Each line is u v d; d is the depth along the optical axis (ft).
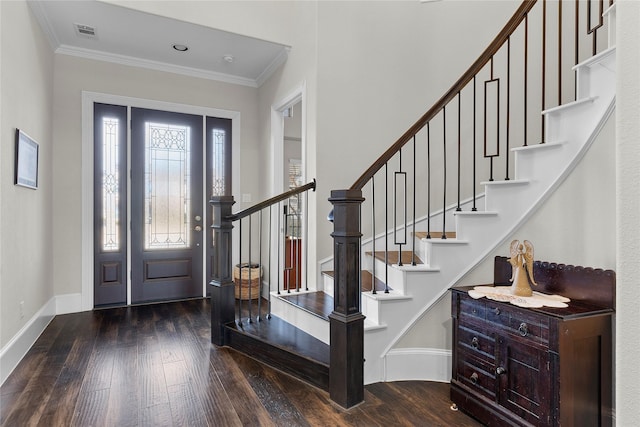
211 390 7.35
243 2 11.82
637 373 1.76
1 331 7.63
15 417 6.34
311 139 10.96
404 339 7.98
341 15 11.00
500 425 5.90
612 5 5.84
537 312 5.38
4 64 7.72
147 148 13.91
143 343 9.80
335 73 10.88
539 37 10.76
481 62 7.54
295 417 6.46
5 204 7.79
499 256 7.31
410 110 11.55
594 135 6.04
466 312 6.66
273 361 8.39
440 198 11.28
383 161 7.63
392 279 8.57
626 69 1.84
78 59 12.71
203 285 14.83
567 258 6.44
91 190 12.90
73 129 12.62
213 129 15.05
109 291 13.34
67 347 9.46
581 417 5.24
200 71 14.52
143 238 13.85
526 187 7.02
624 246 1.83
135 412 6.53
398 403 6.98
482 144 11.05
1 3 7.59
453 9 11.47
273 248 13.87
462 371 6.73
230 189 15.30
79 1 9.92
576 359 5.20
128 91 13.46
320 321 8.56
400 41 11.52
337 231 7.04
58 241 12.39
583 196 6.23
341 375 6.84
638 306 1.76
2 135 7.61
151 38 11.98
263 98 15.16
